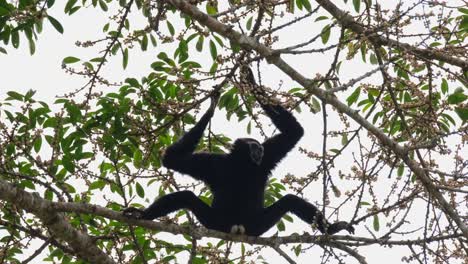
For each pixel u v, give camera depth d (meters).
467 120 16.73
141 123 16.89
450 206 14.45
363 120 15.23
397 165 16.28
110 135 16.62
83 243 16.16
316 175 15.55
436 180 15.66
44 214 14.87
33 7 16.81
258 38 14.52
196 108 15.79
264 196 20.41
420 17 14.40
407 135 17.31
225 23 14.78
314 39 14.17
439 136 14.48
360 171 15.02
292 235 16.19
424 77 15.37
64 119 16.59
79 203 15.28
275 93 14.86
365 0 15.39
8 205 16.50
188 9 14.59
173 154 18.05
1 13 16.72
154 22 15.57
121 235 17.75
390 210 14.59
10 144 16.36
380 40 16.05
